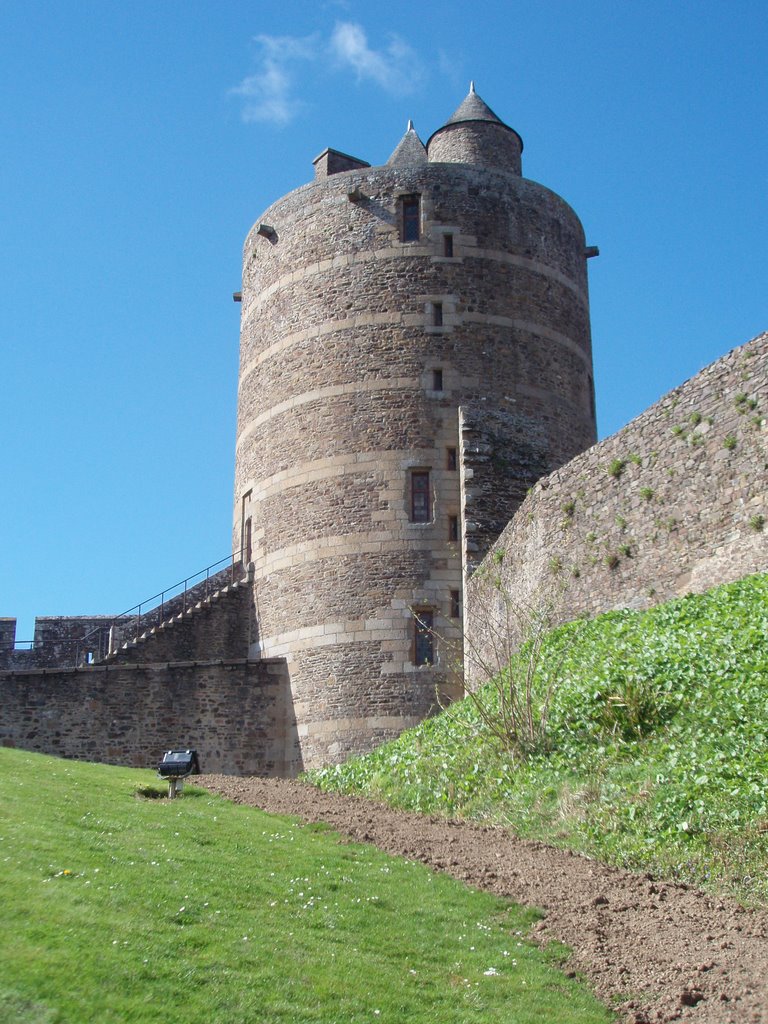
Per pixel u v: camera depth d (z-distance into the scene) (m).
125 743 25.08
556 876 11.72
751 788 12.10
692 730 13.95
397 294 27.55
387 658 25.23
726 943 9.56
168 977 7.94
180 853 11.62
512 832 13.73
